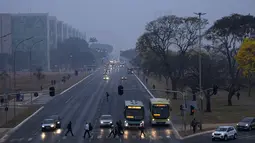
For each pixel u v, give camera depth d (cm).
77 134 6912
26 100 12825
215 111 9738
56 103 11869
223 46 12125
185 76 11619
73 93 14675
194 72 10800
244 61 11194
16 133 7181
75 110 10262
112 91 15062
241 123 7250
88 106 11000
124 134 6912
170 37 13888
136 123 7519
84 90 15712
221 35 11900
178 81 13250
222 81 11006
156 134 6900
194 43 13675
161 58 14575
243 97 13188
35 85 18162
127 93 14388
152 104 7919
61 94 14475
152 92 14725
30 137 6688
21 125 8162
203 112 9550
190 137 6525
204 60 12056
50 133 7081
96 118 8862
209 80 9994
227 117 8669
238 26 11750
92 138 6469
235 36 11944
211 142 5922
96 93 14450
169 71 13412
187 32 13800
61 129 7525
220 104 11288
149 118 8769
